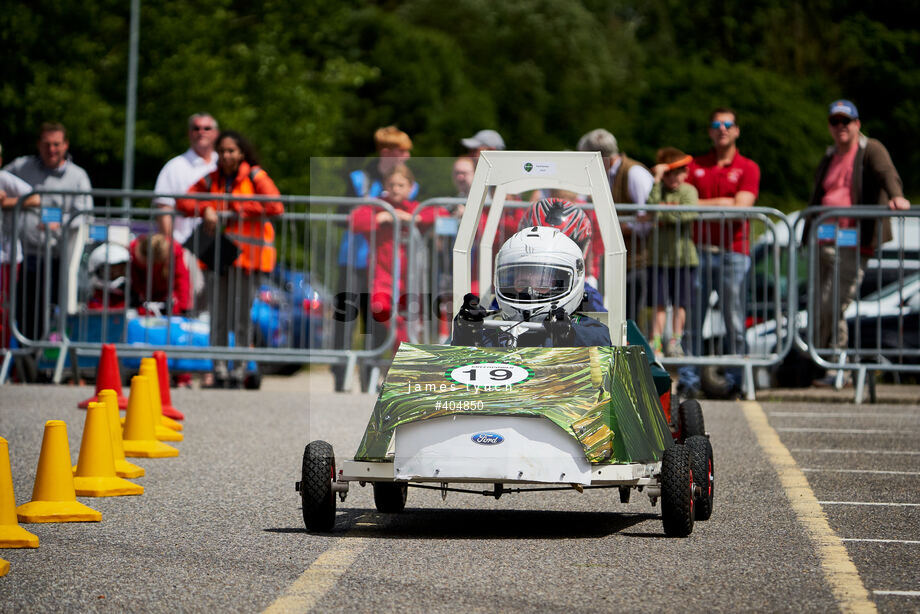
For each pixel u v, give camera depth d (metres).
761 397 34.53
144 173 73.94
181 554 15.86
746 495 20.44
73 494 18.16
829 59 90.31
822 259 34.62
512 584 14.44
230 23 83.06
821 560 15.73
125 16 73.81
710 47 92.69
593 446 16.12
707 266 34.03
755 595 14.01
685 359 33.69
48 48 71.50
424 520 18.58
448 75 114.31
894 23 93.19
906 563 15.64
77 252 36.09
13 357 35.78
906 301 37.19
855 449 25.09
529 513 19.28
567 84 127.75
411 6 131.12
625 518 18.86
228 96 75.19
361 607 13.47
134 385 24.06
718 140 35.56
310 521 17.17
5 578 14.56
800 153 69.50
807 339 33.78
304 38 88.56
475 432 16.23
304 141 80.69
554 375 16.86
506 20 130.88
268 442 25.38
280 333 35.94
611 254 20.25
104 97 73.19
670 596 13.95
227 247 34.84
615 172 34.41
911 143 89.06
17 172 37.16
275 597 13.86
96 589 14.12
